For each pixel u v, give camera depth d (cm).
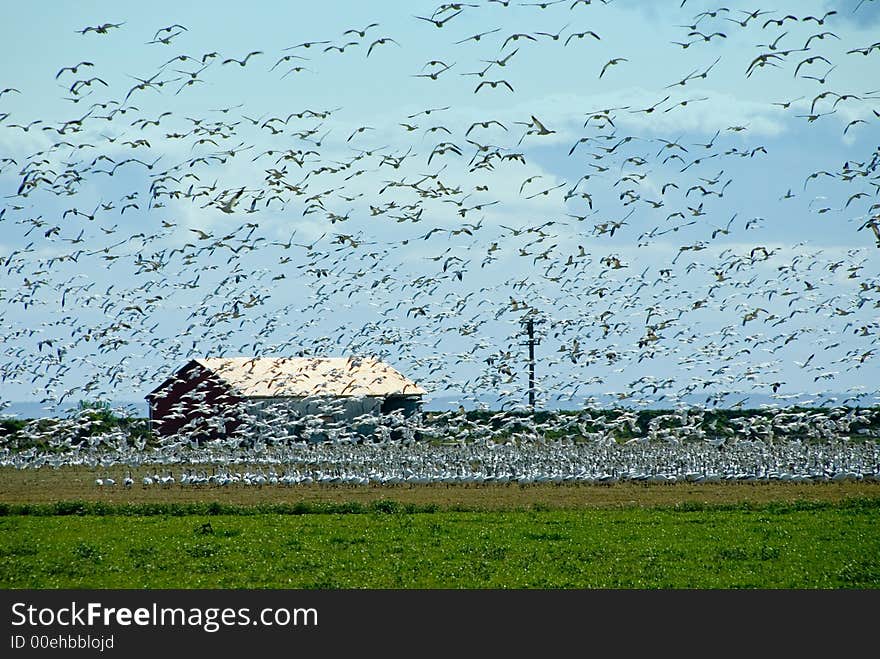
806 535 15888
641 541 15288
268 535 16100
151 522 18050
